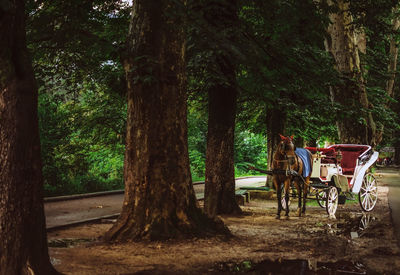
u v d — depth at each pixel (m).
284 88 14.23
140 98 8.77
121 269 6.31
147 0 8.81
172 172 8.80
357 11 20.22
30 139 5.20
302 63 14.68
